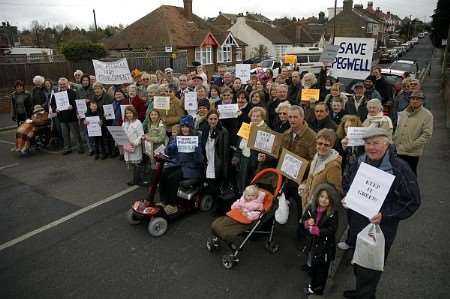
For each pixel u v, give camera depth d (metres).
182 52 28.95
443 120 13.26
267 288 4.34
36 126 10.20
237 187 6.35
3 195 7.32
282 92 7.15
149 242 5.44
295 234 5.58
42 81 10.88
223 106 6.80
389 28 105.81
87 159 9.62
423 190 6.93
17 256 5.15
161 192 6.06
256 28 49.56
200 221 6.05
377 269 3.31
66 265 4.91
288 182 5.19
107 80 10.12
